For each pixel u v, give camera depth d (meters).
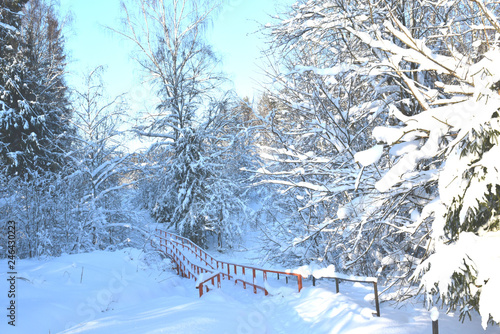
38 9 25.16
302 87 9.81
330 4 7.42
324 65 9.69
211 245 27.00
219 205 24.20
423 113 4.23
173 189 25.91
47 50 25.84
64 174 20.05
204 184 24.95
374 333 4.48
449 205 3.81
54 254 14.52
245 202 24.77
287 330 5.60
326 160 7.80
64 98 24.88
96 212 19.19
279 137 9.96
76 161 20.50
